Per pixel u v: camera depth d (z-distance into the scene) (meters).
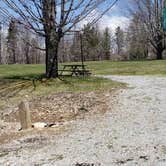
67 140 7.82
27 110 9.25
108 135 7.98
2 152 7.25
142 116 9.73
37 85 15.22
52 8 15.52
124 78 19.66
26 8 15.06
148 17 50.22
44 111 11.27
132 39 61.12
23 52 90.88
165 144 7.03
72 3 15.35
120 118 9.71
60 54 80.69
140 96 12.66
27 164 6.36
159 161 6.10
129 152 6.66
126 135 7.87
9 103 12.77
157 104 11.16
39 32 15.95
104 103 11.86
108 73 24.66
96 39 82.50
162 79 18.34
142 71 24.80
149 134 7.83
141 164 6.01
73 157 6.58
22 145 7.73
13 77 18.23
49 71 16.50
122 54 94.12
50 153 6.93
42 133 8.69
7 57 90.25
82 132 8.47
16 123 10.25
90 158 6.46
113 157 6.44
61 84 15.38
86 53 86.00
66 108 11.45
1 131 9.34
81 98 12.73
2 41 87.69
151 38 50.84
